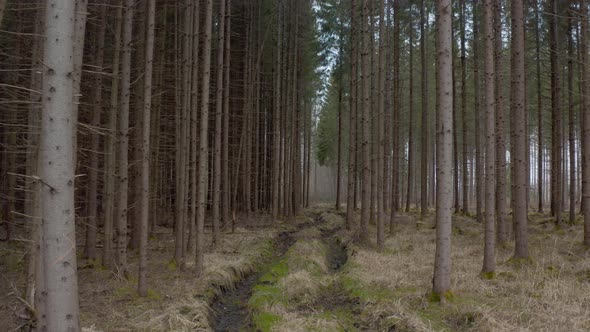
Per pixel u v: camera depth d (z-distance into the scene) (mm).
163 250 12625
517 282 7738
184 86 10562
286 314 6957
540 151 19828
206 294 8250
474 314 6164
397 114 19969
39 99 6672
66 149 3488
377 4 17891
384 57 16047
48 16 3457
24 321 5969
